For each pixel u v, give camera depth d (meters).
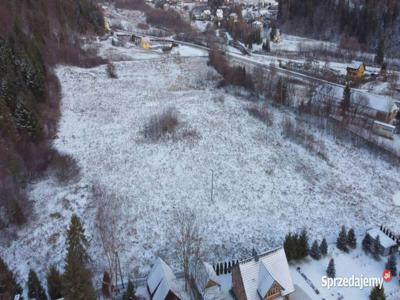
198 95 86.69
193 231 43.91
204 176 57.09
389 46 124.56
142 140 65.62
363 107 79.31
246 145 66.12
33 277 35.81
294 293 37.84
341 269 41.50
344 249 44.38
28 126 59.34
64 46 100.38
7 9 96.12
